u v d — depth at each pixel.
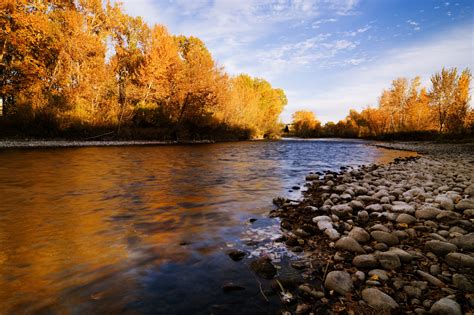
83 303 2.53
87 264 3.28
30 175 9.51
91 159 14.70
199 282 2.94
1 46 25.06
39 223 4.71
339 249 3.80
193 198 6.73
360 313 2.44
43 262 3.31
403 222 4.78
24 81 26.09
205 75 38.91
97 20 33.31
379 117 57.16
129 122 32.88
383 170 11.68
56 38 27.56
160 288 2.81
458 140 37.62
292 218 5.20
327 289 2.84
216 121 43.75
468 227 4.40
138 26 40.81
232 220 5.09
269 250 3.79
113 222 4.82
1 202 6.06
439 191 7.16
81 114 28.00
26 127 25.03
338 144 39.88
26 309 2.42
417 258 3.48
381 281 2.96
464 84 38.78
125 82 34.72
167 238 4.15
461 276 2.93
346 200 6.44
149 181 8.91
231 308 2.51
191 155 18.83
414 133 48.31
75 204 5.98
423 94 49.81
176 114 38.41
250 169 12.50
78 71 28.67
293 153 23.02
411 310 2.49
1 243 3.86
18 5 23.78
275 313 2.45
